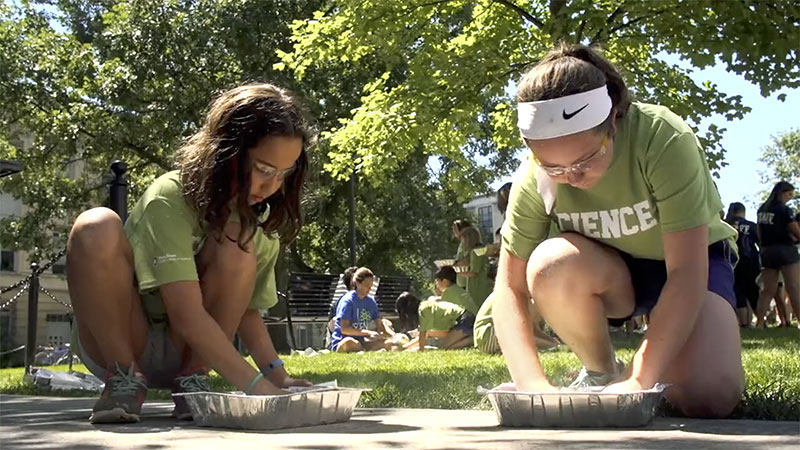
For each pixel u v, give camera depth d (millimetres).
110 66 17844
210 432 2055
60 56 18578
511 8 10266
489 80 10164
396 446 1722
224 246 2355
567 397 1966
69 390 4445
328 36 10719
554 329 2344
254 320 2654
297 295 13594
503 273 2359
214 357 2256
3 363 20734
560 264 2215
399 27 10383
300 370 5242
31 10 19797
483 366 4676
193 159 2270
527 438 1795
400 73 16969
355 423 2230
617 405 1936
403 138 10258
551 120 1904
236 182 2229
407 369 4852
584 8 8672
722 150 9875
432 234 21766
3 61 18109
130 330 2389
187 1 17797
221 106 2242
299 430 2068
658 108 2189
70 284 2324
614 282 2289
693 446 1621
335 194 19547
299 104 2287
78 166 23328
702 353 2195
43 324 29859
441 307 8320
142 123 17484
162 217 2287
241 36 17297
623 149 2119
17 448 1833
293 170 2418
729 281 2352
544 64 2002
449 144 11758
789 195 9453
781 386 2574
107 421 2271
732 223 9922
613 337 8062
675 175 2080
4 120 18656
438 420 2312
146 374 2539
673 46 9281
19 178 18797
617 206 2199
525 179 2320
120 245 2287
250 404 2064
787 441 1675
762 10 8422
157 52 17281
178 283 2266
